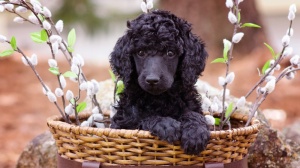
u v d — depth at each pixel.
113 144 3.10
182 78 3.27
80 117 3.89
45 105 8.72
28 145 4.55
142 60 3.18
